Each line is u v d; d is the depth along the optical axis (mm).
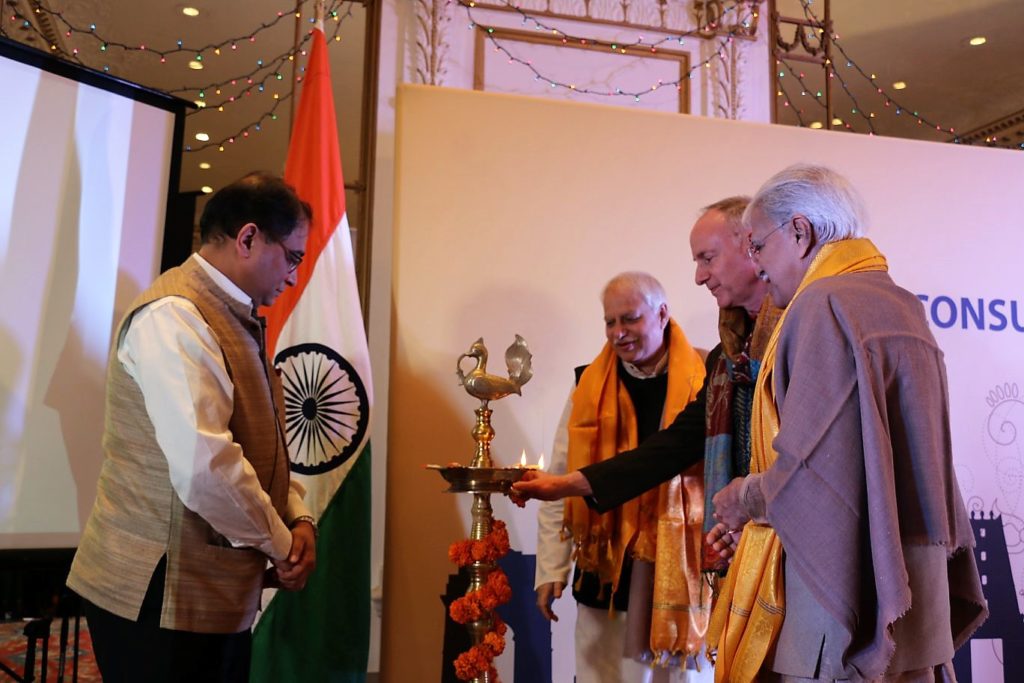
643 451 2164
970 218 3299
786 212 1569
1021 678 3037
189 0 4527
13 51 2430
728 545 1703
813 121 6273
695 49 4254
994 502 3125
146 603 1665
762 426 1559
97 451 2482
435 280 2965
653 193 3154
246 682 1834
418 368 2914
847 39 5453
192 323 1719
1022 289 3291
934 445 1405
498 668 2822
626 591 2326
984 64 5734
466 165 3045
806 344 1414
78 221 2514
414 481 2859
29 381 2389
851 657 1329
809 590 1359
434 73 3891
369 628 2600
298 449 2615
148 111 2686
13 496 2344
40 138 2463
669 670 2281
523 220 3051
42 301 2430
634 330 2348
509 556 2887
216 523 1661
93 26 4414
